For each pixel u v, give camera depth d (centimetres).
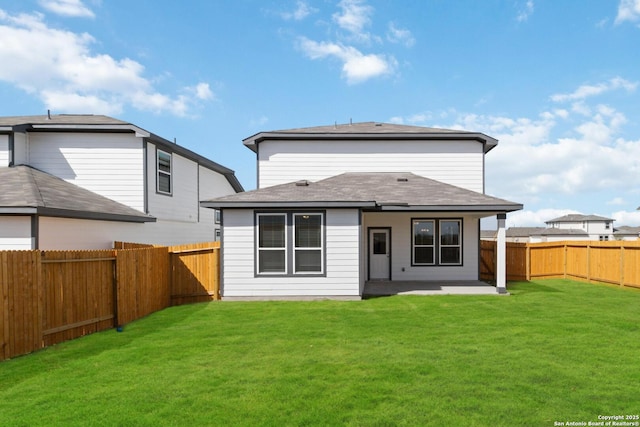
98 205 1205
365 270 1423
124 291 821
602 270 1409
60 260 667
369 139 1482
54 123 1341
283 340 655
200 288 1098
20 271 595
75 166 1370
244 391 440
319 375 488
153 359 561
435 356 559
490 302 1005
